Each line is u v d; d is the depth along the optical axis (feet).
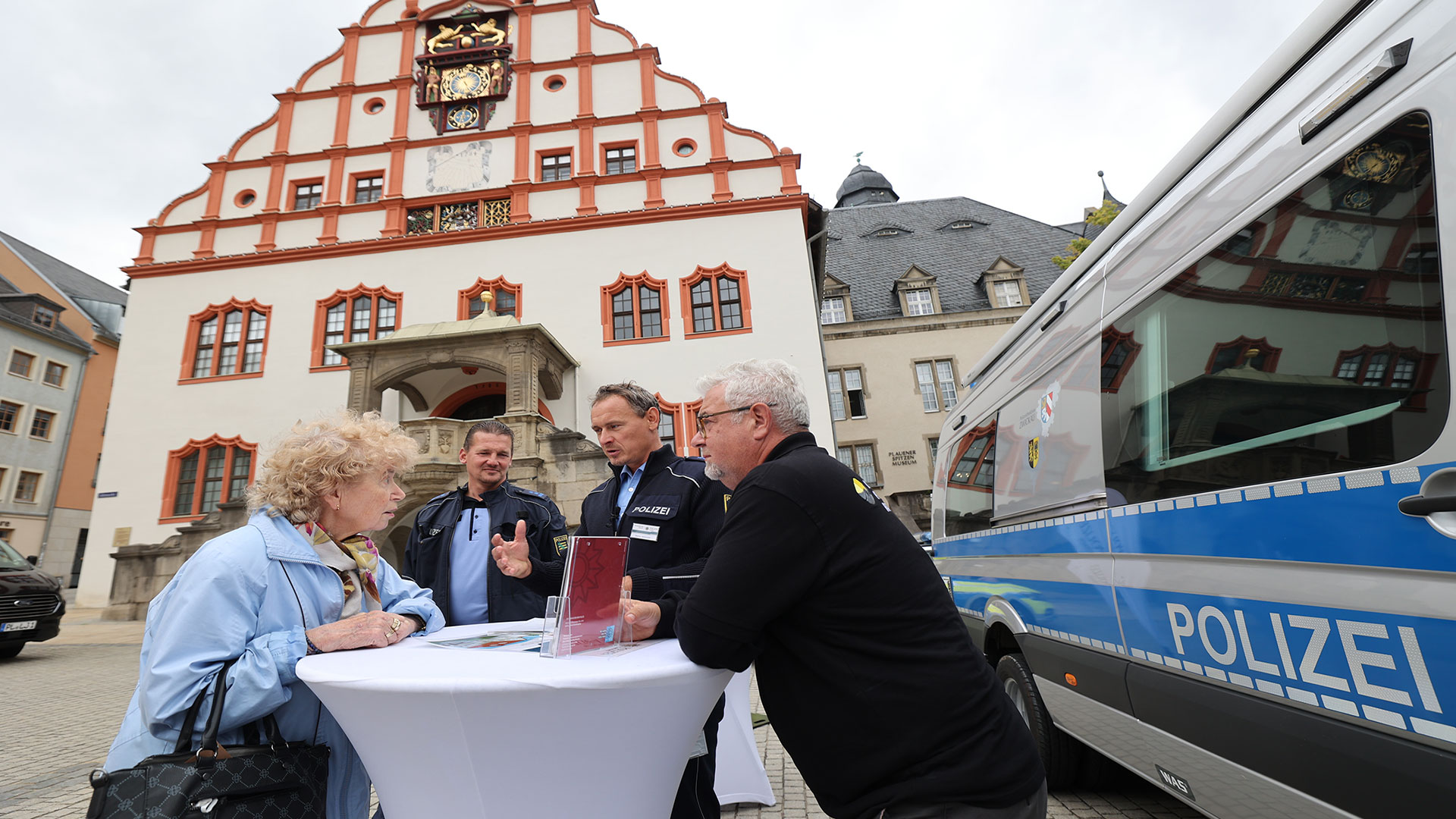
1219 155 7.20
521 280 62.08
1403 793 4.62
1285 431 5.87
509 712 4.05
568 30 70.08
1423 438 4.59
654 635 5.79
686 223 62.49
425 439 46.39
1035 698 11.73
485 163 66.39
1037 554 11.03
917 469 84.89
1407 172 4.93
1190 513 7.07
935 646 4.72
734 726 12.34
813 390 57.93
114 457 59.31
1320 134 5.79
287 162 67.41
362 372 52.49
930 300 93.40
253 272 63.46
